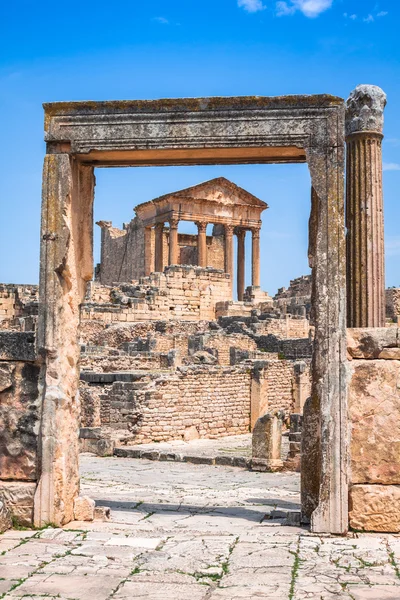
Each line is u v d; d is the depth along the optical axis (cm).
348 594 845
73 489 1220
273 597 835
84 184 1283
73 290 1216
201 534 1117
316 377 1145
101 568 934
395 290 6166
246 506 1513
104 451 2792
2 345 1183
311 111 1154
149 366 3869
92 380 3319
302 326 5616
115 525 1180
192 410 3322
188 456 2592
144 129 1186
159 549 1024
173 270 5959
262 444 2380
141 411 3098
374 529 1117
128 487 1875
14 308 5081
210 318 6084
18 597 835
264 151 1206
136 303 5581
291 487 1955
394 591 857
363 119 1248
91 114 1195
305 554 996
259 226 8000
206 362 4038
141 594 845
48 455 1160
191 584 878
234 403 3572
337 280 1126
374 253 1239
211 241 8506
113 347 4769
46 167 1188
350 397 1137
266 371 3691
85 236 1280
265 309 6228
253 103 1167
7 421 1177
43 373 1175
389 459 1127
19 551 1008
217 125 1174
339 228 1131
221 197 7756
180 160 1274
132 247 8600
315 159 1147
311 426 1159
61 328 1182
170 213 7544
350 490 1125
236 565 948
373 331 1141
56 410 1164
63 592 850
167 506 1452
